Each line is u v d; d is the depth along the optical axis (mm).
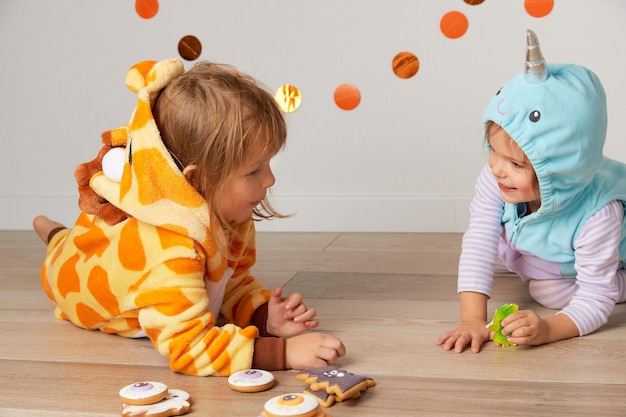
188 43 2117
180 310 1062
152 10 2125
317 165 2141
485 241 1289
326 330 1257
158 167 1071
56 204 2271
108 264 1157
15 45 2229
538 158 1114
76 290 1235
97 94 2207
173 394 973
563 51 1963
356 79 2074
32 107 2250
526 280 1404
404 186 2107
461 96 2031
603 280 1210
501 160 1169
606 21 1934
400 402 959
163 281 1070
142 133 1083
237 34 2105
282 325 1188
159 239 1086
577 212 1227
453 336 1166
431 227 2104
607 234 1205
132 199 1089
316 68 2086
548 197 1165
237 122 1064
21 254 1927
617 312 1318
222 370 1060
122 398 943
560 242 1253
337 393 942
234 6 2096
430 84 2041
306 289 1519
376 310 1362
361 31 2049
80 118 2230
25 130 2264
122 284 1134
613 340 1171
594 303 1200
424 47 2025
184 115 1083
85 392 1019
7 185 2297
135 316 1171
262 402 970
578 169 1136
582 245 1217
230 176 1081
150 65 1157
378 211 2125
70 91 2221
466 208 2072
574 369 1056
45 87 2234
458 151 2059
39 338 1257
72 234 1292
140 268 1103
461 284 1272
